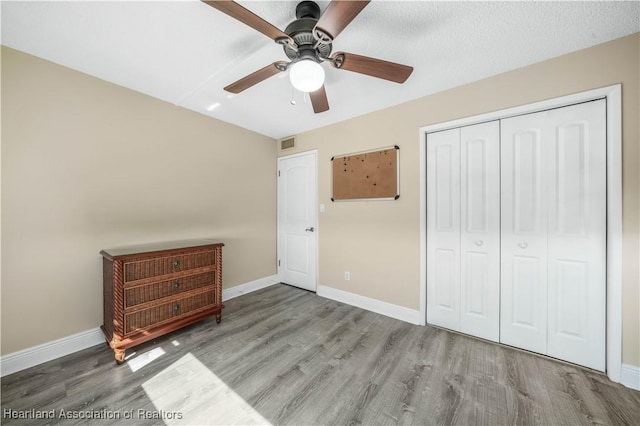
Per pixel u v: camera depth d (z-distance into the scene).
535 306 1.92
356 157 2.83
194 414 1.37
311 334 2.22
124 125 2.19
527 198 1.93
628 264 1.57
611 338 1.62
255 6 1.33
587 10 1.34
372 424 1.31
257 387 1.57
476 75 2.01
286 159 3.61
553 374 1.68
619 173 1.58
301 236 3.45
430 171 2.38
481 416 1.36
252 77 1.58
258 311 2.71
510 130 2.00
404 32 1.52
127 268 1.85
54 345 1.84
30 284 1.75
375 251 2.69
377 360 1.85
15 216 1.69
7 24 1.44
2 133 1.64
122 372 1.70
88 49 1.69
